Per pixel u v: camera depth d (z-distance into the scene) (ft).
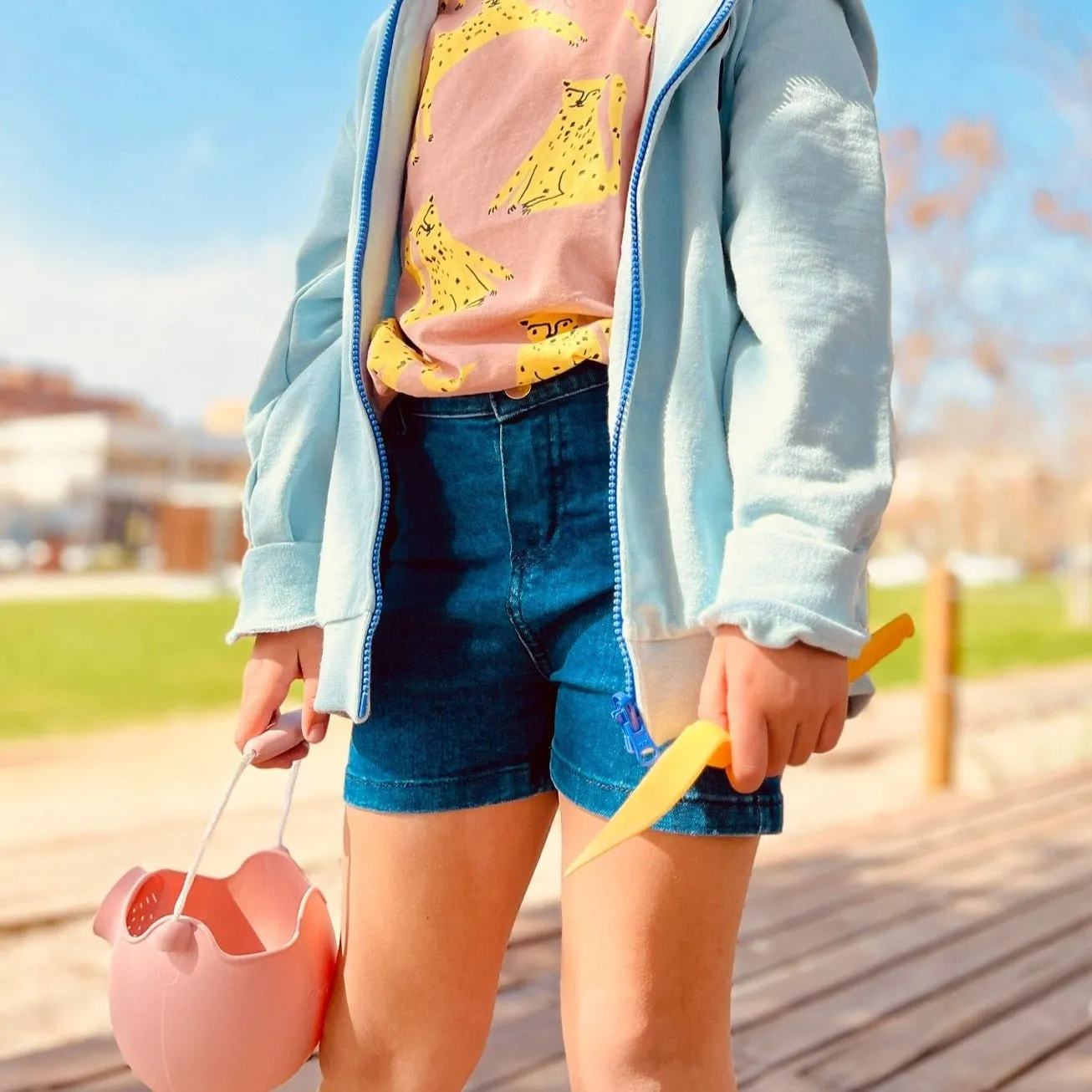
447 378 3.49
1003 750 22.00
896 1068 6.75
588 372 3.37
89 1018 8.25
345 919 3.72
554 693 3.61
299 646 3.93
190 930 3.48
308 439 3.97
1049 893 10.41
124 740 20.20
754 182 3.18
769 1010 7.59
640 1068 3.04
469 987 3.64
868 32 3.63
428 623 3.55
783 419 2.95
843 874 11.08
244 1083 3.53
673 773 2.74
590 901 3.19
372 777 3.63
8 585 60.34
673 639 3.11
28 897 10.93
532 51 3.67
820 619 2.78
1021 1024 7.43
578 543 3.33
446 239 3.65
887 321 3.14
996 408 54.90
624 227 3.41
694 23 3.26
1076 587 55.36
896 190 49.55
